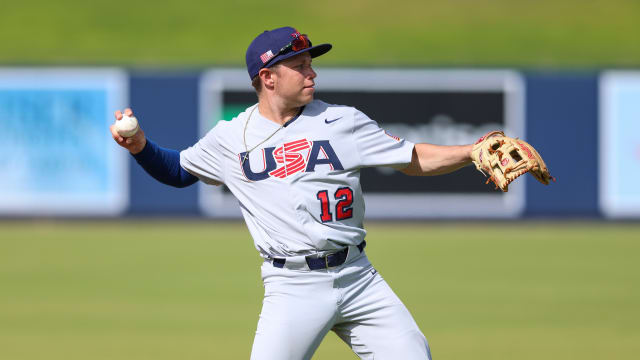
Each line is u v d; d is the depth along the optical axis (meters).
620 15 93.44
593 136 64.44
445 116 64.38
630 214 64.75
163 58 84.31
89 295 41.03
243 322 35.06
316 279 17.16
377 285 17.59
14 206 64.06
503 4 96.00
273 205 17.16
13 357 29.14
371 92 64.25
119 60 83.38
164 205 64.69
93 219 64.44
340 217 17.16
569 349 30.38
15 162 63.75
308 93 16.95
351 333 17.83
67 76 63.38
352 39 89.25
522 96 64.38
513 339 32.09
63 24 90.56
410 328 17.34
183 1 95.50
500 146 17.03
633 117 64.44
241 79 64.25
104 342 31.44
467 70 64.19
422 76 64.19
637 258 52.03
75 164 63.91
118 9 93.62
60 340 31.80
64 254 53.25
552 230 63.44
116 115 17.30
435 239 59.19
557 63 84.19
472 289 42.69
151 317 36.22
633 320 35.62
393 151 17.30
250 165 17.27
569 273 47.16
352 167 17.14
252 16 93.31
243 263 50.12
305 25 91.94
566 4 95.69
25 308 38.19
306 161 16.97
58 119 63.62
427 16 93.94
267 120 17.25
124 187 64.31
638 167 64.62
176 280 45.00
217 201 65.00
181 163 18.22
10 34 88.44
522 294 41.47
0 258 51.88
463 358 29.03
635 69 64.38
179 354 29.58
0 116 63.44
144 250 54.69
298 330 17.12
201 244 57.12
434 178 64.75
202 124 64.25
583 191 64.69
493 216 64.88
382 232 62.25
